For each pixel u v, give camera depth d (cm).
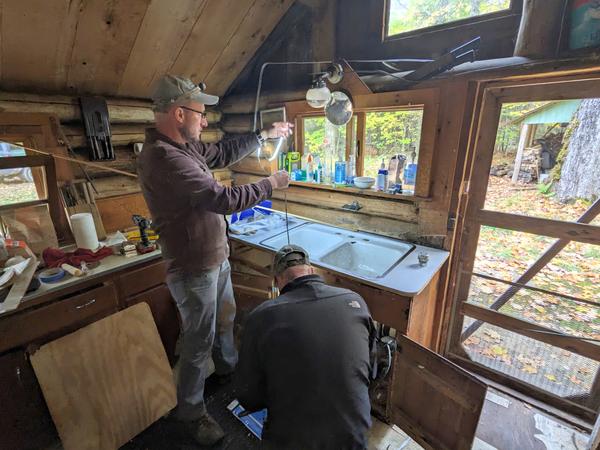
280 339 93
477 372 177
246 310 200
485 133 148
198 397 149
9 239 147
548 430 147
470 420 119
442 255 159
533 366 161
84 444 136
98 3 132
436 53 151
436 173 157
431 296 160
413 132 165
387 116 171
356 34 174
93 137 176
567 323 147
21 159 150
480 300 168
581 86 122
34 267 139
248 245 183
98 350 145
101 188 190
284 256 115
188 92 122
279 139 184
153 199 128
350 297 104
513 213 149
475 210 159
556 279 146
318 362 90
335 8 176
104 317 153
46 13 128
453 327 179
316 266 155
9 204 151
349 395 91
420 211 168
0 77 146
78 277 142
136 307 160
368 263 179
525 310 157
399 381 142
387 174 176
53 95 164
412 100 152
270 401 96
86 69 161
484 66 129
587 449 124
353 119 184
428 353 127
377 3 162
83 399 138
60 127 165
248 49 199
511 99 138
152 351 162
